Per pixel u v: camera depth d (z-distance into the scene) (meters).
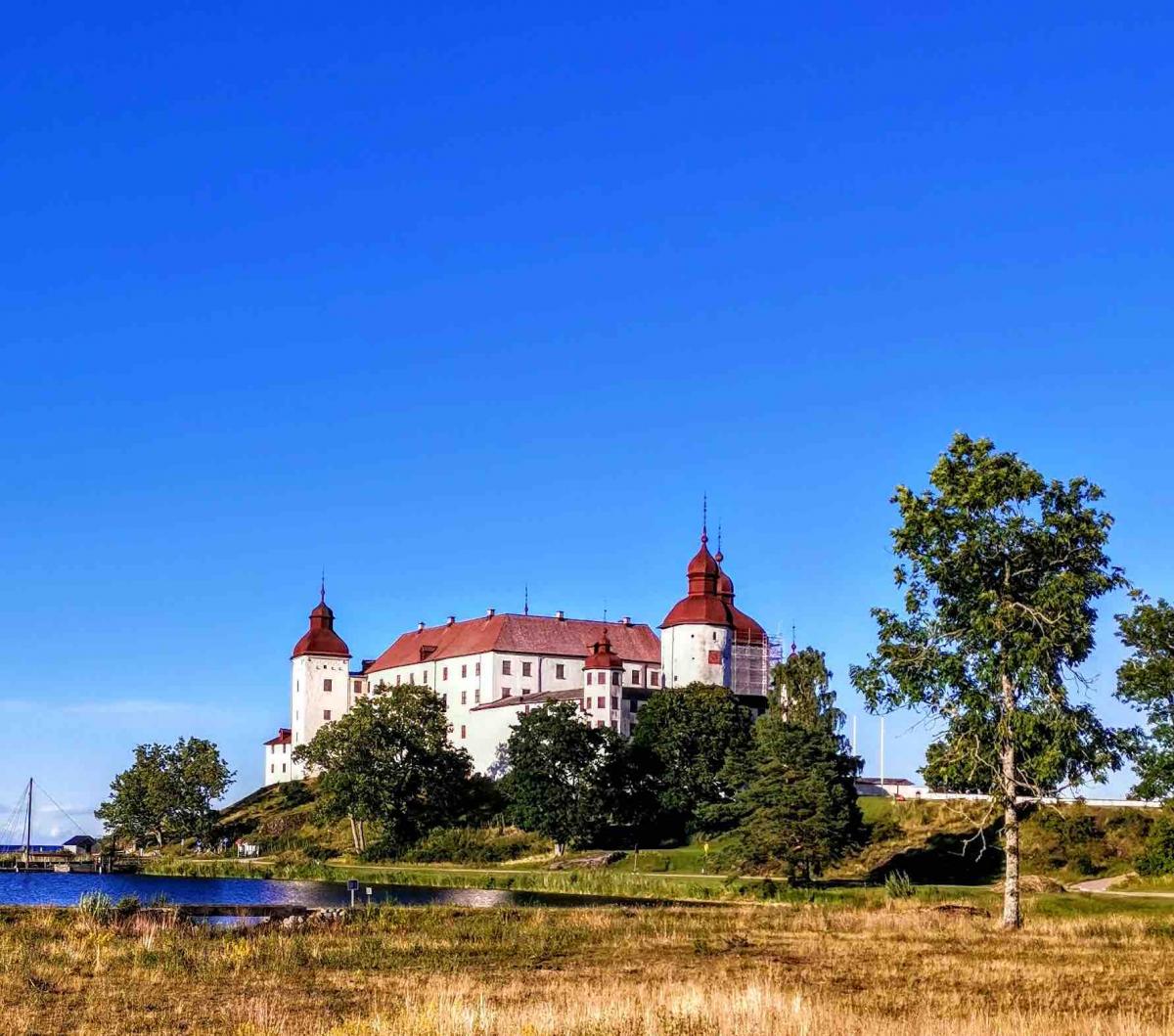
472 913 74.69
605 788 166.75
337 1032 37.25
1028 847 121.81
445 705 199.25
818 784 113.12
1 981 47.53
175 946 56.75
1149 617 84.69
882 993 46.28
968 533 74.06
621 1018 38.25
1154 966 53.88
